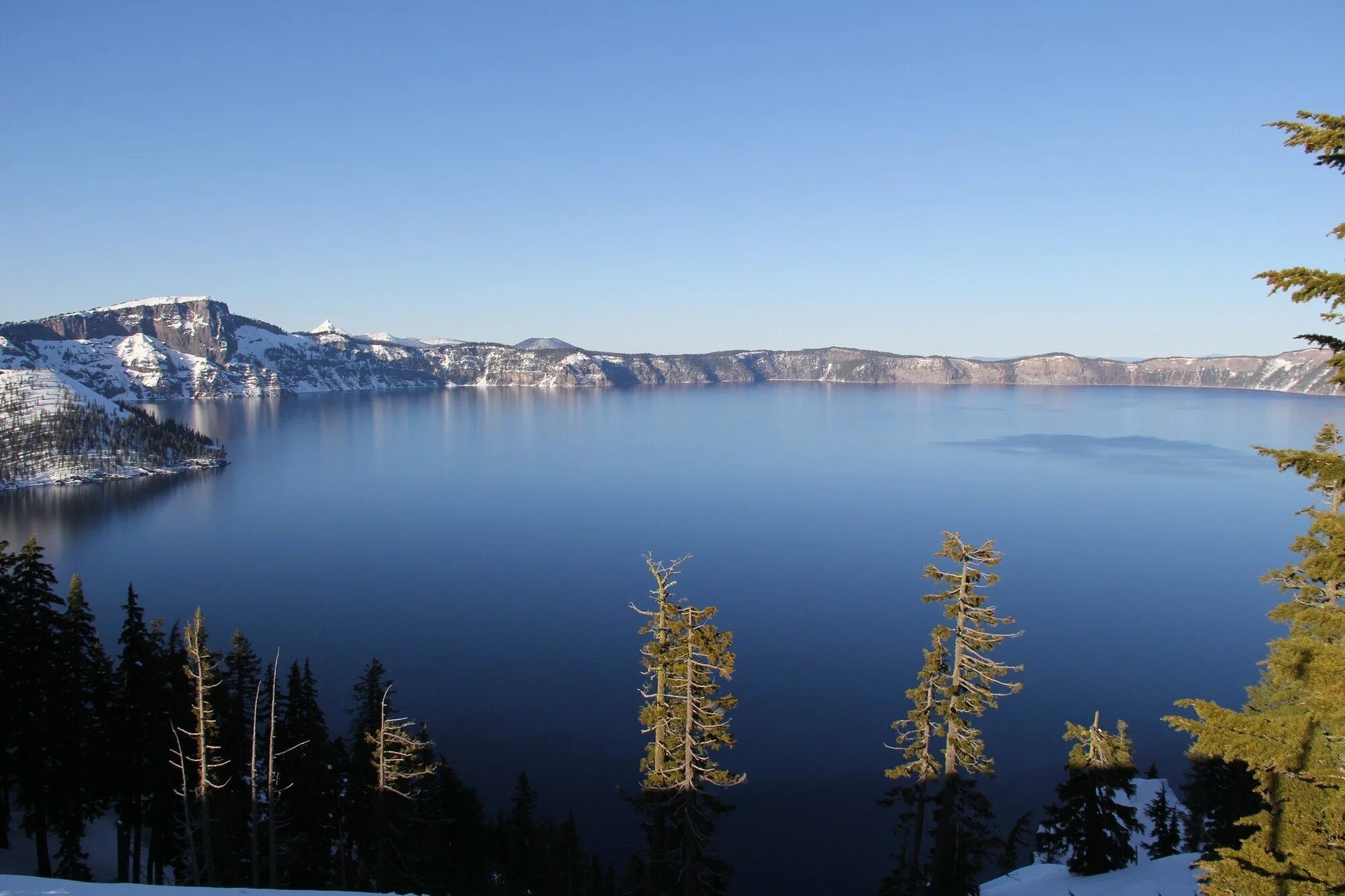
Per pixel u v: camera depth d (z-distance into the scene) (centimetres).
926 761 2939
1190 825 3847
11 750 3569
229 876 3366
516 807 4450
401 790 3503
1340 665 1395
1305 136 1204
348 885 3747
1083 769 3269
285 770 3816
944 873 2850
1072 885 3175
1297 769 1588
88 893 1695
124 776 3681
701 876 2714
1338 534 1330
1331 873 1524
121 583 12244
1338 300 1223
